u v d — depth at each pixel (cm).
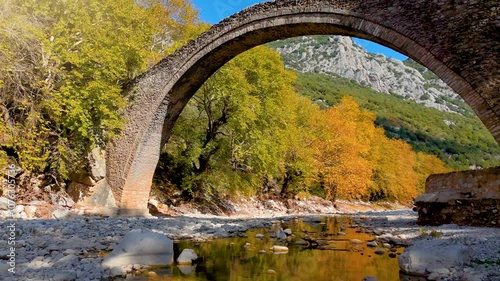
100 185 1731
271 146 2264
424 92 19750
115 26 1811
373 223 1772
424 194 1506
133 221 1404
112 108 1770
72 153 1568
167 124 1891
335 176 3544
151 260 699
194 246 943
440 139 11669
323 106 9888
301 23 1434
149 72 1855
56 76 1606
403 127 11456
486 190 1220
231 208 2589
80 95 1565
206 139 2269
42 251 754
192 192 2277
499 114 988
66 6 1598
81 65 1593
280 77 2362
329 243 1051
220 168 2291
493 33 1039
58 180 1631
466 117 16475
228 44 1672
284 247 914
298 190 3584
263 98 2302
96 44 1600
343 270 695
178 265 713
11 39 1384
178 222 1436
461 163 10538
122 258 677
